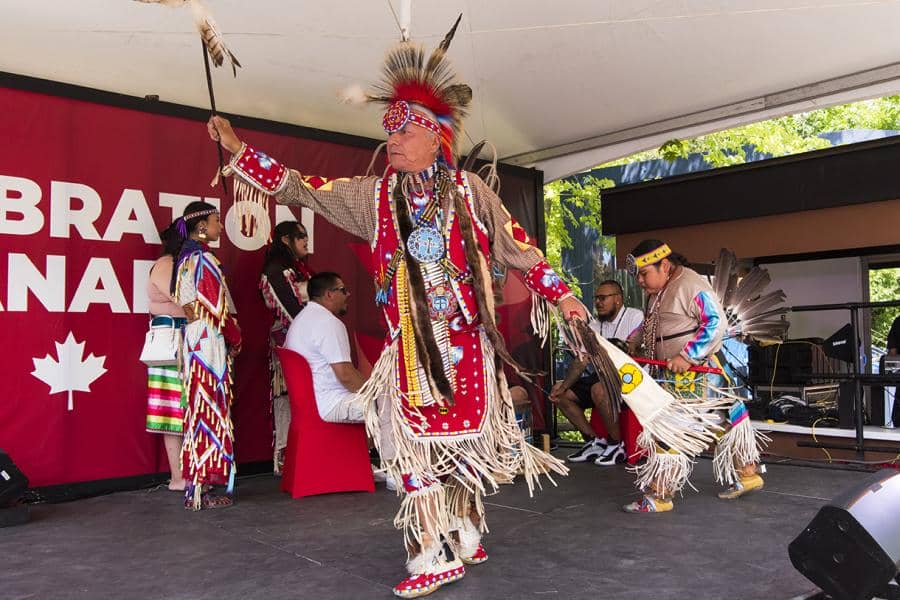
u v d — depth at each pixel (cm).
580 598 262
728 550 320
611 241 1186
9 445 427
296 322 451
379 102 281
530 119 602
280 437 509
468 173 279
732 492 420
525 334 673
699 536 343
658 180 676
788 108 561
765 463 535
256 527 370
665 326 405
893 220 564
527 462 281
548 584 278
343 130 588
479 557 304
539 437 671
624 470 520
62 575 296
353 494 447
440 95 275
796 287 724
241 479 503
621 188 700
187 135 500
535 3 435
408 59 275
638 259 409
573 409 567
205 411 410
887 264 686
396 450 267
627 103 575
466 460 273
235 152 270
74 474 447
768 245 621
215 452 411
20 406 431
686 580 281
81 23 423
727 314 453
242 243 521
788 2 437
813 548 207
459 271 269
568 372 536
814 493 435
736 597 262
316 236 558
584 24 460
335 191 280
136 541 346
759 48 492
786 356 622
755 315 456
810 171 596
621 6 441
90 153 461
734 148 1262
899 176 555
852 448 527
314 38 457
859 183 573
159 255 484
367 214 279
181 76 489
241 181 281
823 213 595
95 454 455
